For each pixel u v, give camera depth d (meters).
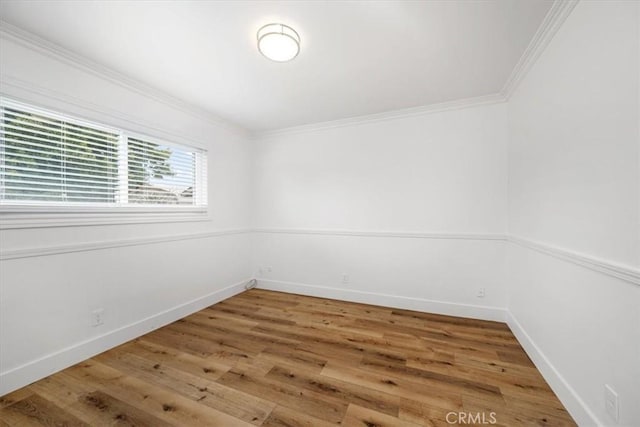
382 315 2.81
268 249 3.78
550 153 1.67
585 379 1.30
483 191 2.67
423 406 1.49
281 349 2.13
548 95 1.70
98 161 2.12
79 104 1.96
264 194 3.80
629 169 1.04
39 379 1.73
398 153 3.02
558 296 1.57
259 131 3.76
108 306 2.14
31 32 1.67
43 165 1.82
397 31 1.68
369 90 2.50
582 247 1.33
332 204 3.37
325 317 2.77
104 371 1.83
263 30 1.67
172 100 2.64
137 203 2.42
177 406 1.50
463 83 2.36
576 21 1.39
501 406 1.49
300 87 2.44
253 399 1.56
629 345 1.03
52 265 1.82
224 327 2.54
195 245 2.96
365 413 1.45
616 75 1.10
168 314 2.62
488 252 2.66
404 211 3.00
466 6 1.48
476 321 2.64
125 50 1.87
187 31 1.68
